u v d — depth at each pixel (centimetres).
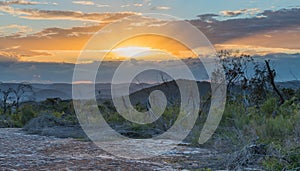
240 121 1396
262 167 866
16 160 957
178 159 997
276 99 1764
